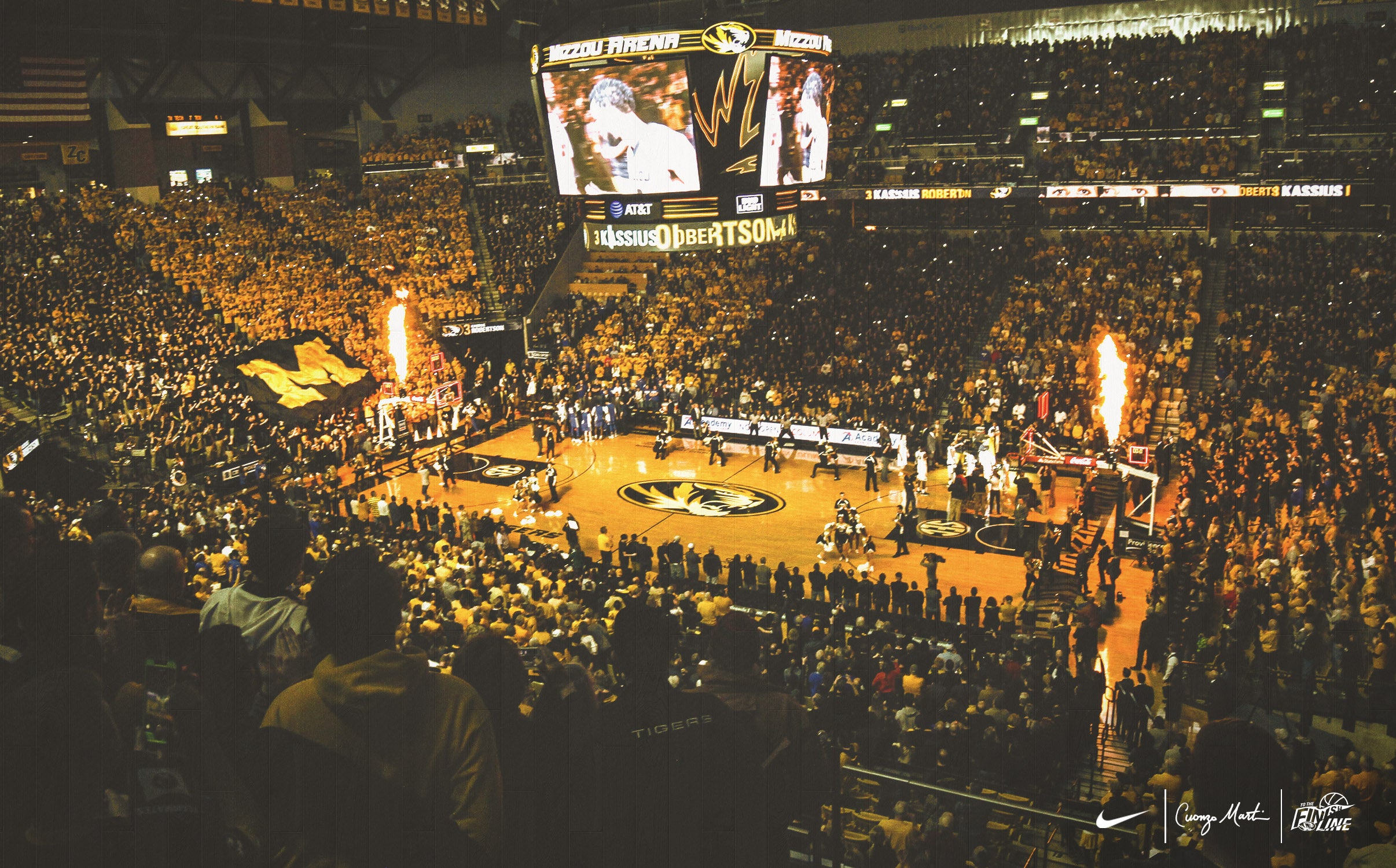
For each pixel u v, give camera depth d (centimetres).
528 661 1237
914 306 4550
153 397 3756
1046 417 3672
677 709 381
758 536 3334
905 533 3216
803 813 397
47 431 3372
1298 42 4809
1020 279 4588
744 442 4297
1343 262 4044
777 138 3500
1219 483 2881
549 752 405
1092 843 1096
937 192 4906
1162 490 3416
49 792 348
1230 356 3756
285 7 4594
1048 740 1510
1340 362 3572
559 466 4128
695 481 3897
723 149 3409
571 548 2945
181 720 379
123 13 4375
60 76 4503
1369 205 4275
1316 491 2736
